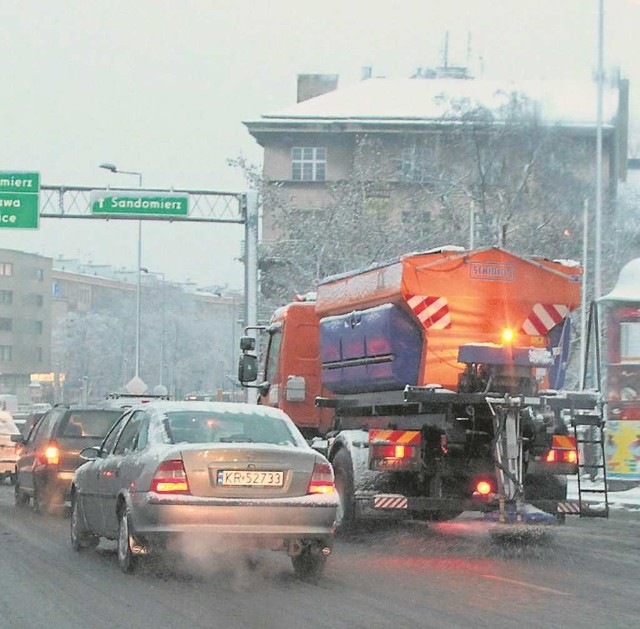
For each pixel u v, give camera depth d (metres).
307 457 13.41
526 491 17.88
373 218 51.94
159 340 143.25
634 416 25.41
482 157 53.19
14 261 154.75
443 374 18.17
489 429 17.50
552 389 18.66
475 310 18.31
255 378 23.17
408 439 17.67
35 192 47.94
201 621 10.83
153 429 14.00
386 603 11.90
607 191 53.47
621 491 25.78
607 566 15.05
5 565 14.78
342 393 20.83
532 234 48.59
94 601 11.95
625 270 25.97
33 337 157.50
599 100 40.50
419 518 19.27
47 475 22.67
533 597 12.34
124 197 47.84
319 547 13.38
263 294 53.06
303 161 74.44
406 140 69.81
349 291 20.12
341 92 75.75
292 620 10.89
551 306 18.67
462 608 11.60
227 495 13.00
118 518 14.27
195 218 47.62
